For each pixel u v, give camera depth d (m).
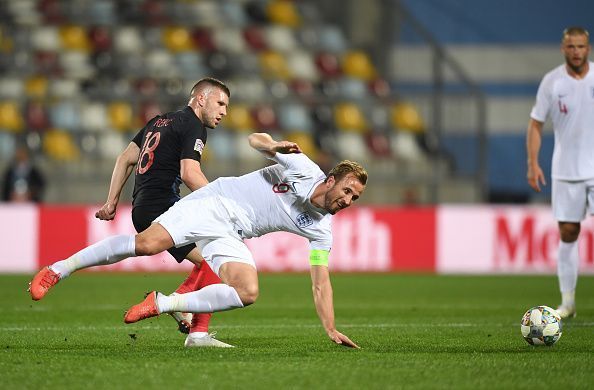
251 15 92.00
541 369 21.06
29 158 73.19
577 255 35.41
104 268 65.56
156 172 25.58
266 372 20.33
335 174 22.92
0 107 77.12
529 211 64.31
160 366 21.05
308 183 23.22
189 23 89.25
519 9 87.75
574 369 21.09
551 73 34.97
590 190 34.78
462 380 19.58
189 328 25.91
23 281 54.91
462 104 77.19
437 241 64.62
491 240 64.44
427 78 86.06
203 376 19.73
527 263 64.25
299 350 24.53
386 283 56.59
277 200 23.48
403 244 64.44
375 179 71.62
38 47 84.31
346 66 86.69
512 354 23.84
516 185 83.75
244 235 23.89
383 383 19.14
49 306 40.94
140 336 28.61
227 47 87.62
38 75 81.06
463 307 41.62
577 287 53.41
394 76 86.19
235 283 23.20
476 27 87.81
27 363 21.56
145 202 25.61
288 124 80.44
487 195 83.31
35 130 76.62
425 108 83.56
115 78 82.31
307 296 47.00
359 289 52.16
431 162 76.31
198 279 25.34
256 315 37.25
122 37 86.50
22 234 62.03
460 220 64.69
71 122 77.56
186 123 25.33
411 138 80.69
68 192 69.06
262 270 62.97
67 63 83.12
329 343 26.67
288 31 90.00
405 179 71.75
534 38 87.75
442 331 30.69
